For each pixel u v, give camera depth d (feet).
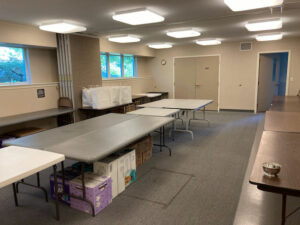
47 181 10.57
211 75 28.68
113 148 7.75
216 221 7.42
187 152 14.01
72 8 11.59
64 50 17.70
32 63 17.15
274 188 4.09
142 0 10.66
